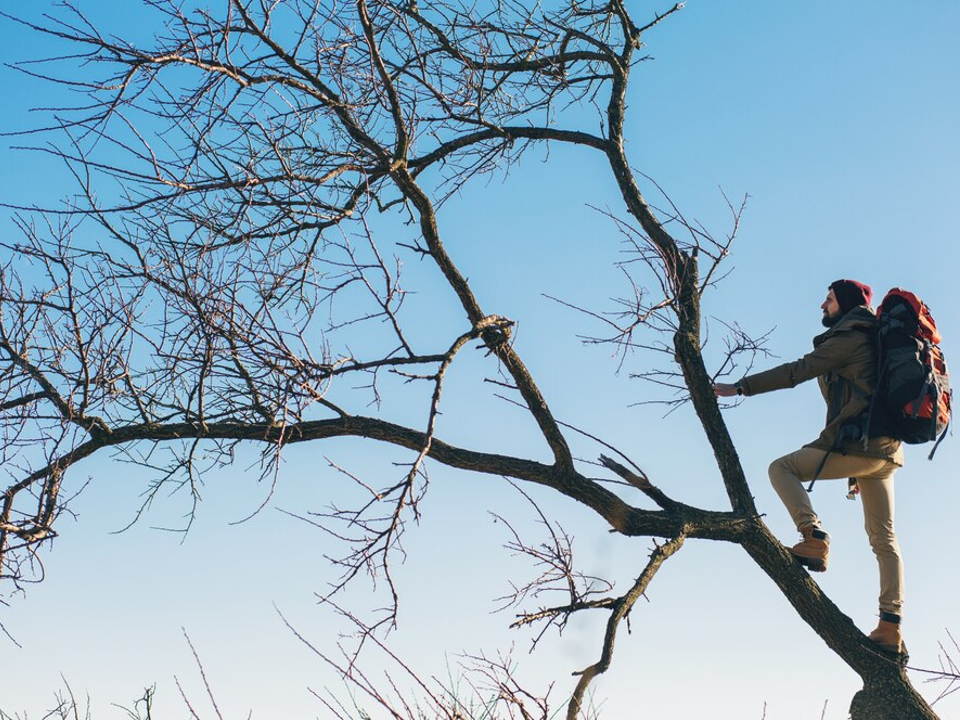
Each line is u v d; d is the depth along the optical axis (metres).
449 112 6.76
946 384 5.69
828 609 5.82
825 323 6.05
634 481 5.79
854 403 5.62
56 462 5.68
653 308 6.00
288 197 5.66
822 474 5.73
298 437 5.89
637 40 7.29
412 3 6.59
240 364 5.52
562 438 5.77
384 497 4.80
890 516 5.83
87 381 5.60
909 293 5.65
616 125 6.97
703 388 6.09
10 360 5.63
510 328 5.82
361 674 4.45
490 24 6.89
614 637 4.76
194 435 5.84
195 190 5.44
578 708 4.58
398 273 5.41
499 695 4.54
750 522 5.85
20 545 5.41
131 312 5.57
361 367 5.59
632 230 6.01
